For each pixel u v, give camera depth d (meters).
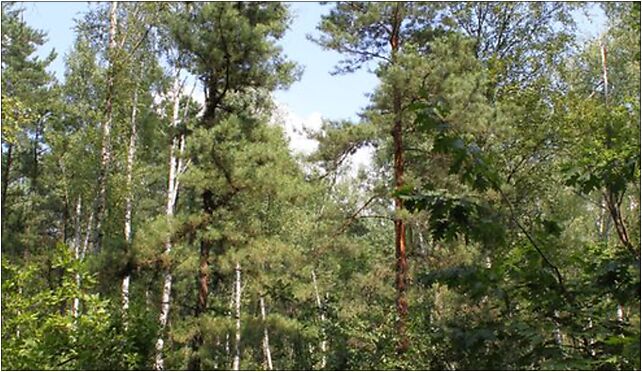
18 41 25.81
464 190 3.61
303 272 15.62
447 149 3.31
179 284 18.86
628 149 3.86
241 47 14.48
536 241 3.53
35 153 26.38
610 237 16.50
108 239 14.01
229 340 15.53
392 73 13.98
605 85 18.31
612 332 3.41
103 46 19.05
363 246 16.56
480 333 3.41
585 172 3.90
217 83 15.23
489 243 3.41
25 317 7.23
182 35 14.45
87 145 19.95
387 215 15.31
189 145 13.66
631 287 3.46
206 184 13.76
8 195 28.50
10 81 23.58
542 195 16.80
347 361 14.59
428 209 3.39
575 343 3.51
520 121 17.58
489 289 3.51
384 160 15.95
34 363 7.00
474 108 13.70
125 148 19.81
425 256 14.84
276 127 15.12
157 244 13.80
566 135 16.55
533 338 3.28
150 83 19.11
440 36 15.93
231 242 14.46
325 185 15.69
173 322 14.08
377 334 14.05
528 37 20.09
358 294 16.30
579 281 3.53
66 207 24.19
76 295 7.66
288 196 14.36
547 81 19.14
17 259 20.55
